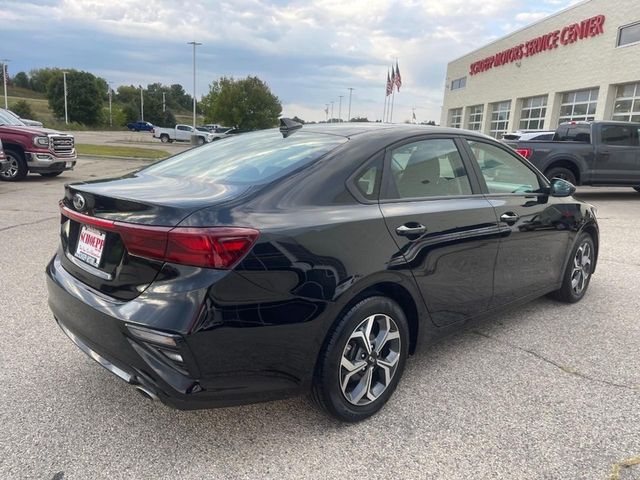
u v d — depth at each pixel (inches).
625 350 148.5
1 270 207.8
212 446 101.2
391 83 1519.4
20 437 101.4
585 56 924.0
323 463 97.2
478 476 94.3
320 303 96.8
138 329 88.3
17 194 419.2
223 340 88.3
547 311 179.5
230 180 107.4
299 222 96.5
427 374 132.6
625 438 106.3
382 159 116.4
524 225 149.7
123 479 91.1
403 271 111.4
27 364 130.4
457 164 135.7
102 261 98.7
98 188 106.4
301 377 98.8
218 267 87.1
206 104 2428.6
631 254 263.4
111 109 3663.9
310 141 121.3
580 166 453.7
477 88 1408.7
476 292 136.2
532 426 110.2
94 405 113.6
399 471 95.4
